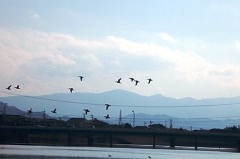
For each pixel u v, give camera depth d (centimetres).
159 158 17788
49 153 18025
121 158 16700
